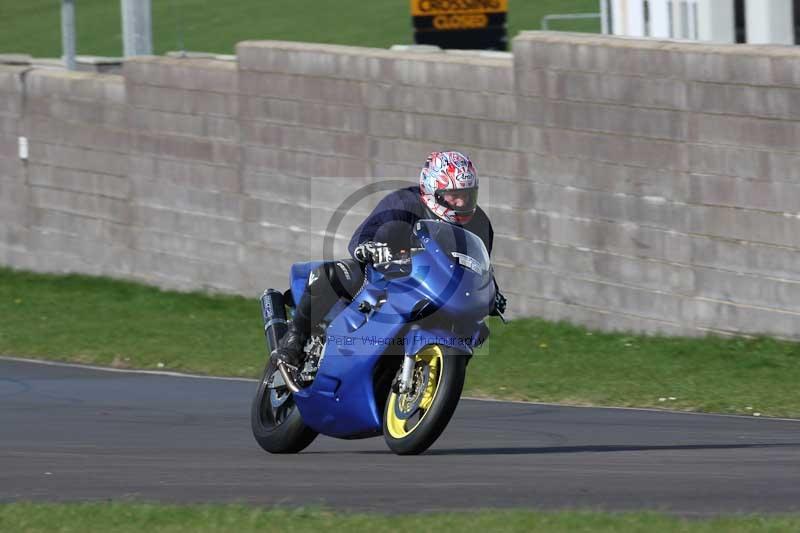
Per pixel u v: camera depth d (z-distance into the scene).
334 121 65.00
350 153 64.38
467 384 46.09
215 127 71.00
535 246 58.31
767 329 49.59
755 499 23.45
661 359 49.72
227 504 23.27
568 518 20.94
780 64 47.88
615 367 48.91
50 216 81.00
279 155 67.88
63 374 48.94
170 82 73.00
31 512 22.42
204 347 55.41
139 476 27.16
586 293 56.47
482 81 58.97
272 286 68.81
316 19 137.62
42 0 165.75
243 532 20.47
